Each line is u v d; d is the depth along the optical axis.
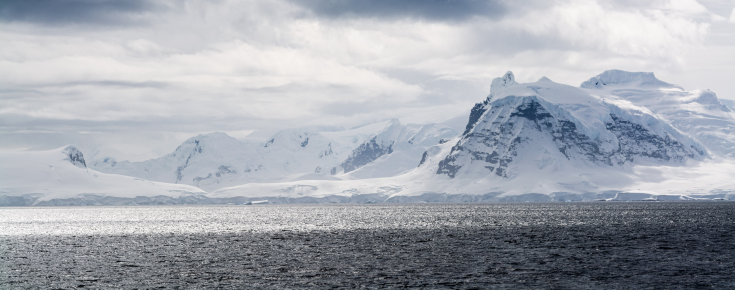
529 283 89.94
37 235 180.25
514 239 149.88
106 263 112.88
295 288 87.81
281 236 168.75
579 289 85.75
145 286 90.12
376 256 119.31
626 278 93.25
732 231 165.75
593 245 134.25
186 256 122.31
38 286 90.44
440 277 94.94
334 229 196.00
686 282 90.06
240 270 103.31
